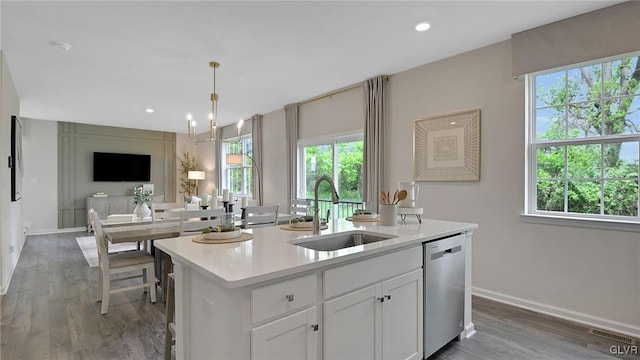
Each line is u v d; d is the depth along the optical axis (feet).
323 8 8.27
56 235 22.61
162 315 9.62
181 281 5.68
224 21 8.87
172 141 29.27
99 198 24.43
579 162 9.37
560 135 9.70
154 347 7.80
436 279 7.27
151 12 8.34
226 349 4.61
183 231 9.69
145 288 11.87
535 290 9.83
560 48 9.02
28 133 23.02
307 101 17.53
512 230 10.28
